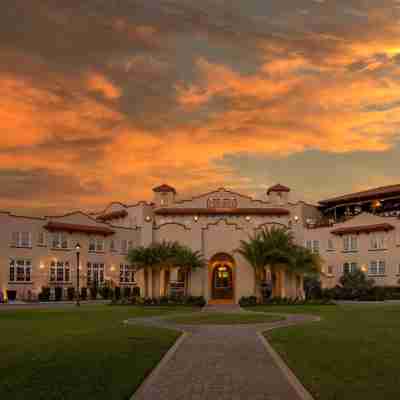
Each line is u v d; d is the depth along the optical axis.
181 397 10.95
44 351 16.95
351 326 25.47
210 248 51.59
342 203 79.56
